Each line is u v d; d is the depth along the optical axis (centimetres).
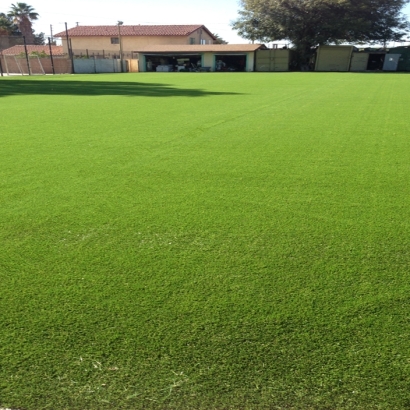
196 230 282
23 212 313
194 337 174
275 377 153
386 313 189
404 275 223
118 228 285
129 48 5284
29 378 153
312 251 251
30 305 197
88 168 434
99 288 211
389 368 156
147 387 149
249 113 884
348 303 197
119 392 146
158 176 409
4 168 434
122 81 2230
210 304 196
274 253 249
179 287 211
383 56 4122
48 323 183
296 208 325
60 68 3906
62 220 299
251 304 196
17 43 3350
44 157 482
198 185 382
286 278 220
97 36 5259
